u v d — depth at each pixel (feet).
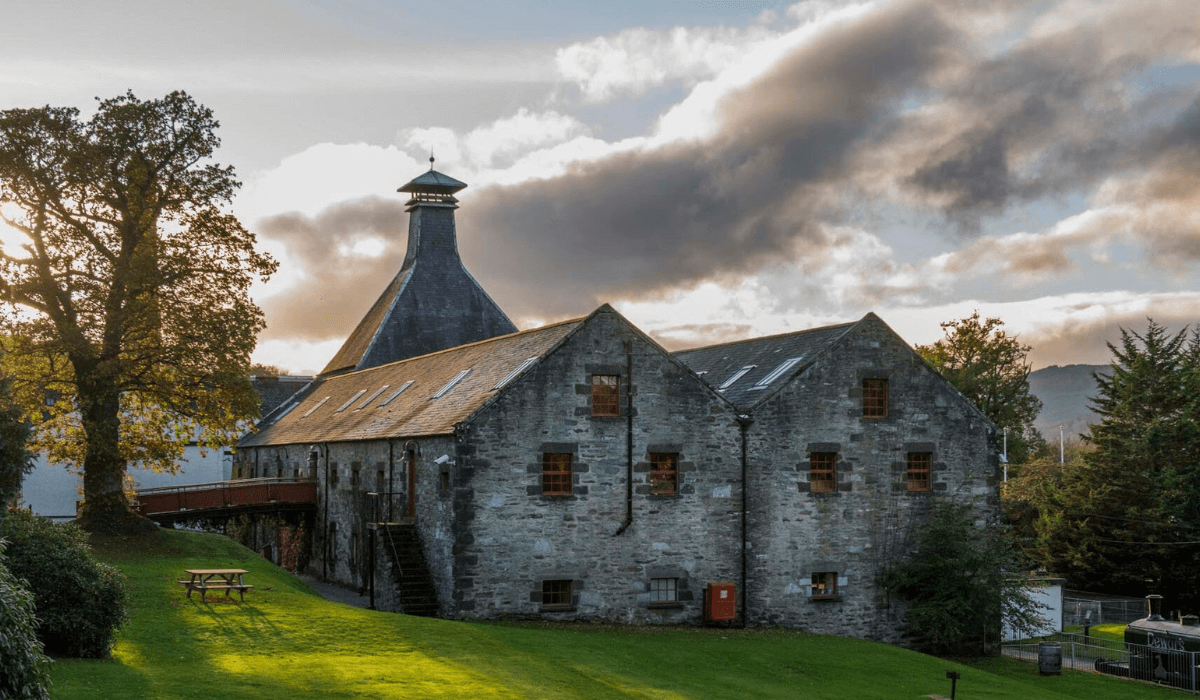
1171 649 98.78
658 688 70.79
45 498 188.34
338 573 126.52
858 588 104.94
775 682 79.41
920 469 108.78
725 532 101.45
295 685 59.67
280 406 191.42
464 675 65.92
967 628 104.47
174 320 105.40
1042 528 172.76
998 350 223.51
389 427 113.09
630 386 99.35
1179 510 154.30
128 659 63.10
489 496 93.71
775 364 114.01
